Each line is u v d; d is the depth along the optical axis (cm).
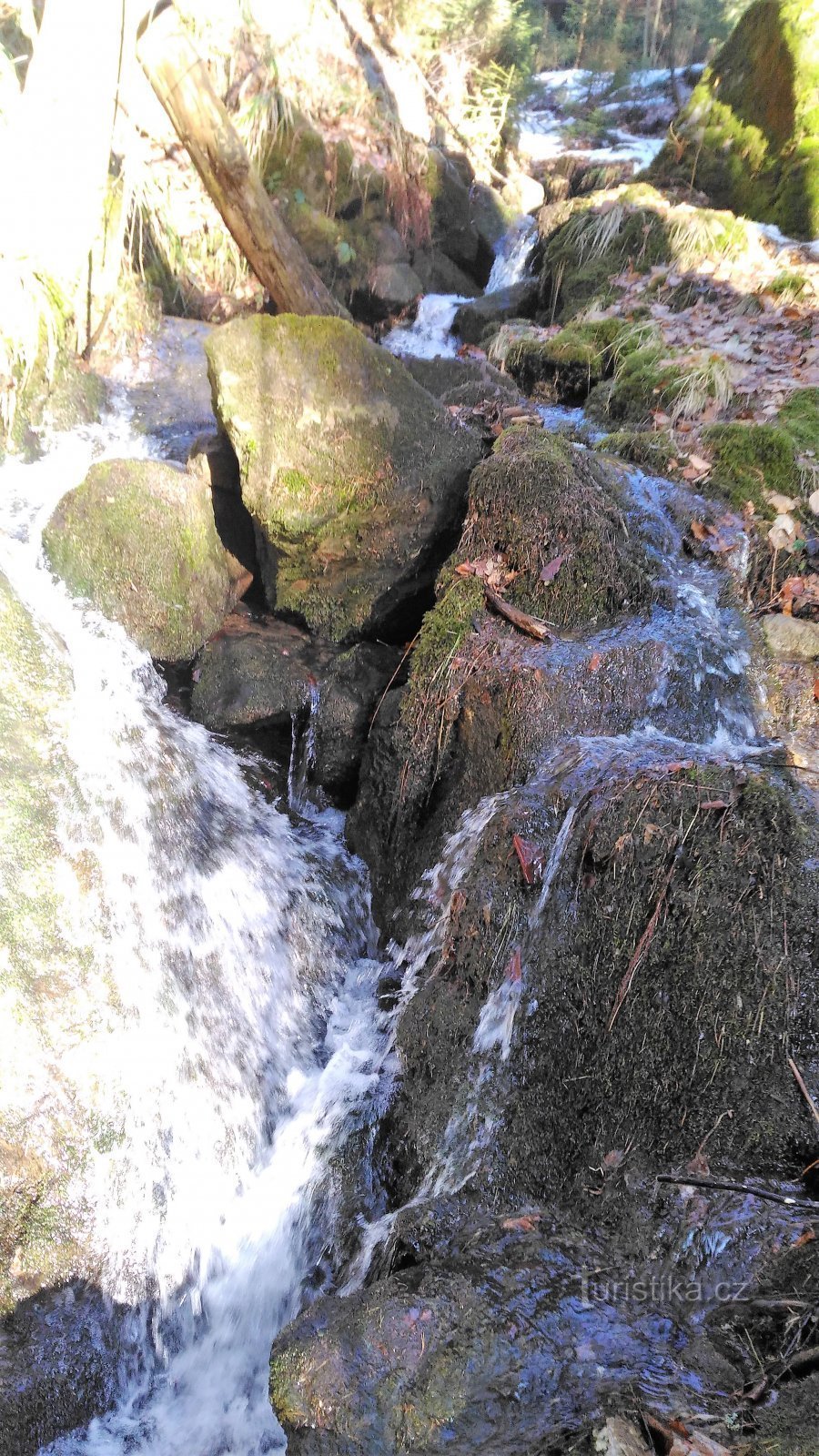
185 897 387
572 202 793
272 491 438
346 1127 345
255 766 451
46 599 426
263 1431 310
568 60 1494
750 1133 262
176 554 448
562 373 635
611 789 304
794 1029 264
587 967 295
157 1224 333
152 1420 311
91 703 404
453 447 449
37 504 481
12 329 519
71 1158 320
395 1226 289
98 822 377
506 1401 214
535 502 394
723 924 275
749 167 773
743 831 280
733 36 805
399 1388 220
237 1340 332
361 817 427
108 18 534
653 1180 261
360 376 452
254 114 732
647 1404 201
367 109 845
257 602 492
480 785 364
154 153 707
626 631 378
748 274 680
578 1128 287
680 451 490
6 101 586
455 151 973
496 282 886
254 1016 384
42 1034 329
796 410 516
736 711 375
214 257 699
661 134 1188
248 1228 346
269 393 442
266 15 812
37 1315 303
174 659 454
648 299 680
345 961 413
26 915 343
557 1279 242
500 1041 310
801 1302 216
